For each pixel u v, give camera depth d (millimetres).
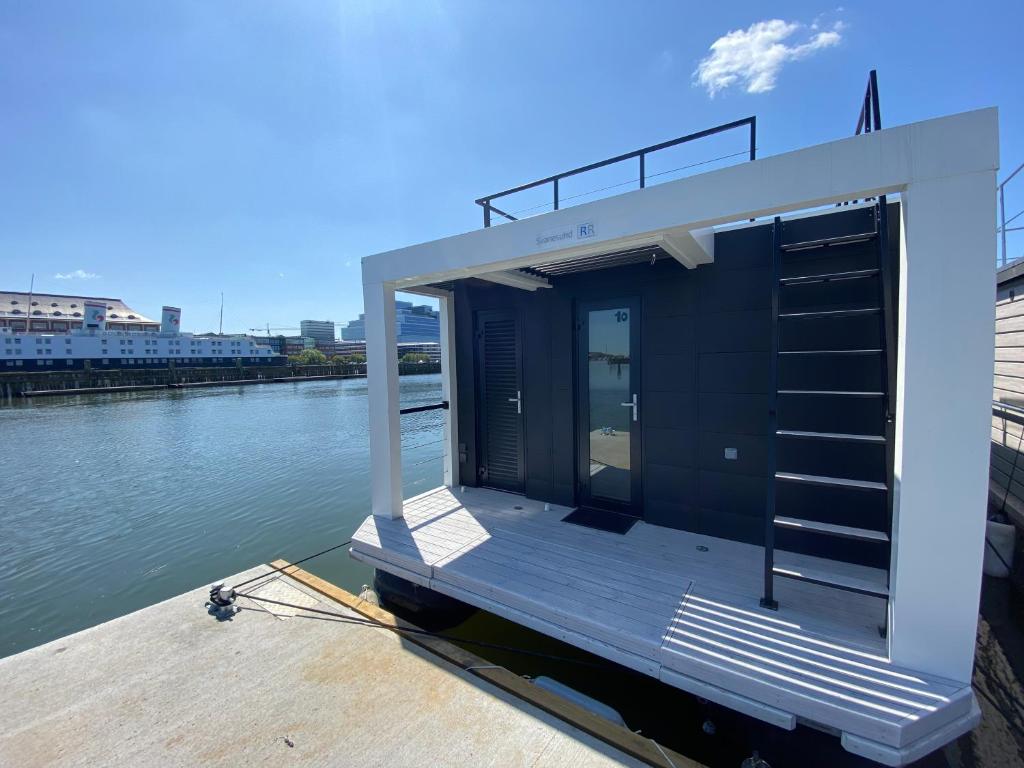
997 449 4355
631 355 3451
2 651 3951
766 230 2846
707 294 3066
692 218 2068
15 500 7902
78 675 2174
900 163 1617
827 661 1789
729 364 3012
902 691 1601
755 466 2961
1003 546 3223
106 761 1680
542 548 3006
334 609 2752
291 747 1735
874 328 2539
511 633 2941
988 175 1489
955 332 1556
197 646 2398
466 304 4379
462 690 2049
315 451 11562
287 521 6711
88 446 12586
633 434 3488
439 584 2729
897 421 1758
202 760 1679
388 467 3527
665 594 2369
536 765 1641
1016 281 4047
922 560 1653
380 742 1756
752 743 1947
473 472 4469
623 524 3398
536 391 3986
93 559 5582
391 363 3506
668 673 1896
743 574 2576
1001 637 2555
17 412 20812
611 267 3459
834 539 2732
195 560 5523
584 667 2582
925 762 1800
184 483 8812
